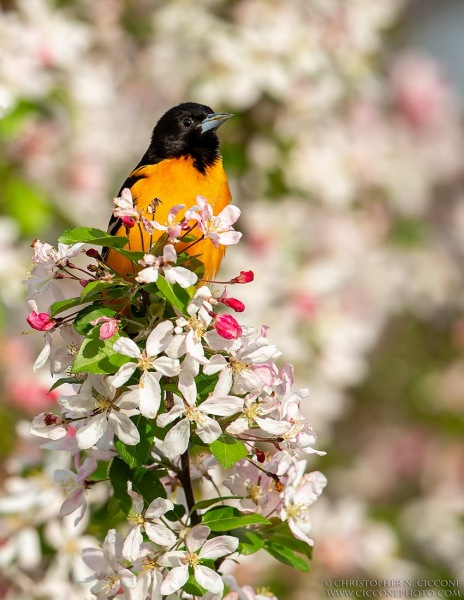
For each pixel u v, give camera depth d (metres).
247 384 4.85
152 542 4.89
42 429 5.00
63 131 12.16
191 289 4.77
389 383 15.13
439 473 14.61
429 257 15.21
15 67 10.50
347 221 13.42
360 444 15.12
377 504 13.78
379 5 12.77
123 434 4.74
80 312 4.90
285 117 12.21
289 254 12.38
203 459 5.55
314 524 11.22
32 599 7.65
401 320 15.45
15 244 11.15
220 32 12.02
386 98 15.39
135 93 13.93
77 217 12.11
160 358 4.66
